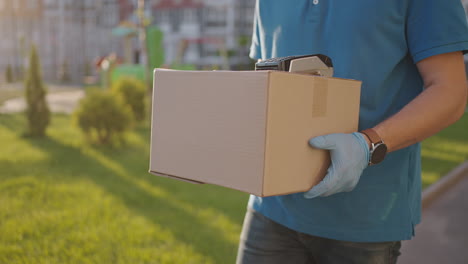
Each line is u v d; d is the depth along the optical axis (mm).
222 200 4441
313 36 1240
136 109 10180
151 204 4207
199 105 998
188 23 36688
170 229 3502
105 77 18734
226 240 3352
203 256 3018
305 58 1031
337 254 1279
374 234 1238
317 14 1228
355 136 1021
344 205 1237
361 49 1180
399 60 1195
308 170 998
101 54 38625
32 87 8148
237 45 36562
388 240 1247
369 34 1166
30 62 8078
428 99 1087
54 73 38781
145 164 6133
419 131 1072
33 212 3768
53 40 38688
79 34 38531
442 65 1113
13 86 27547
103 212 3869
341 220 1249
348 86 1087
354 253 1248
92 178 5152
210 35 36844
